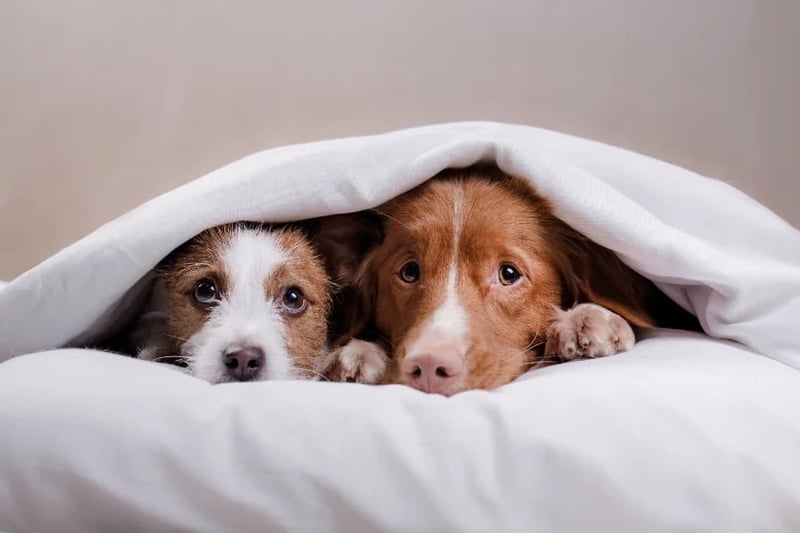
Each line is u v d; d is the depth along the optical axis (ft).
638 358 1.98
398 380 2.10
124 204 4.14
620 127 4.00
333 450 1.63
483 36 3.98
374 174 2.19
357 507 1.58
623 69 3.98
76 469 1.61
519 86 4.00
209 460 1.62
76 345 2.23
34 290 2.05
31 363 1.85
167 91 4.07
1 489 1.61
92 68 4.08
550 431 1.64
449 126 2.43
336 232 2.45
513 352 2.21
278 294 2.32
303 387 1.78
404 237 2.32
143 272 2.11
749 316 2.13
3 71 4.09
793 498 1.61
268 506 1.59
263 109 4.04
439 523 1.58
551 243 2.36
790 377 1.86
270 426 1.65
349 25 3.99
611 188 2.18
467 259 2.28
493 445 1.64
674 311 2.52
